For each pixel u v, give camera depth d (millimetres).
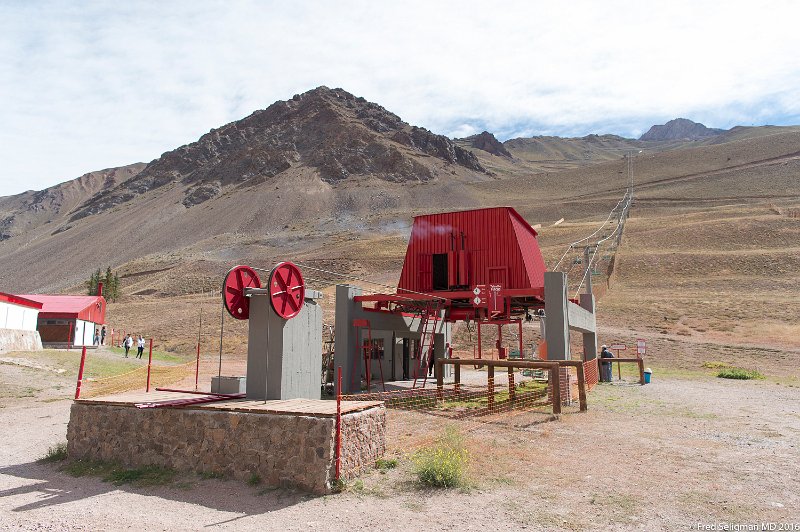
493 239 19906
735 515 6527
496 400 16125
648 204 159250
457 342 45625
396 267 101250
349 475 8227
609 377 25125
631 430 11883
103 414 10109
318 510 7023
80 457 10164
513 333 47344
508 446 10195
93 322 43344
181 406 9359
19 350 29906
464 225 20562
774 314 48094
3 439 12453
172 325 59375
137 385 19812
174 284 110375
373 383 22547
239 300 11547
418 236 21469
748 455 9625
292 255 135000
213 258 155375
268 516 6867
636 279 70812
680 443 10578
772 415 14242
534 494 7426
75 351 33250
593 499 7180
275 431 8328
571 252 91750
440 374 15820
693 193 165625
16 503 7668
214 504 7469
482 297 18328
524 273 19125
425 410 14211
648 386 22688
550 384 16562
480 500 7211
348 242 150625
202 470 8906
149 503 7594
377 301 21078
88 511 7242
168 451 9328
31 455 10867
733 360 35469
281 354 11258
